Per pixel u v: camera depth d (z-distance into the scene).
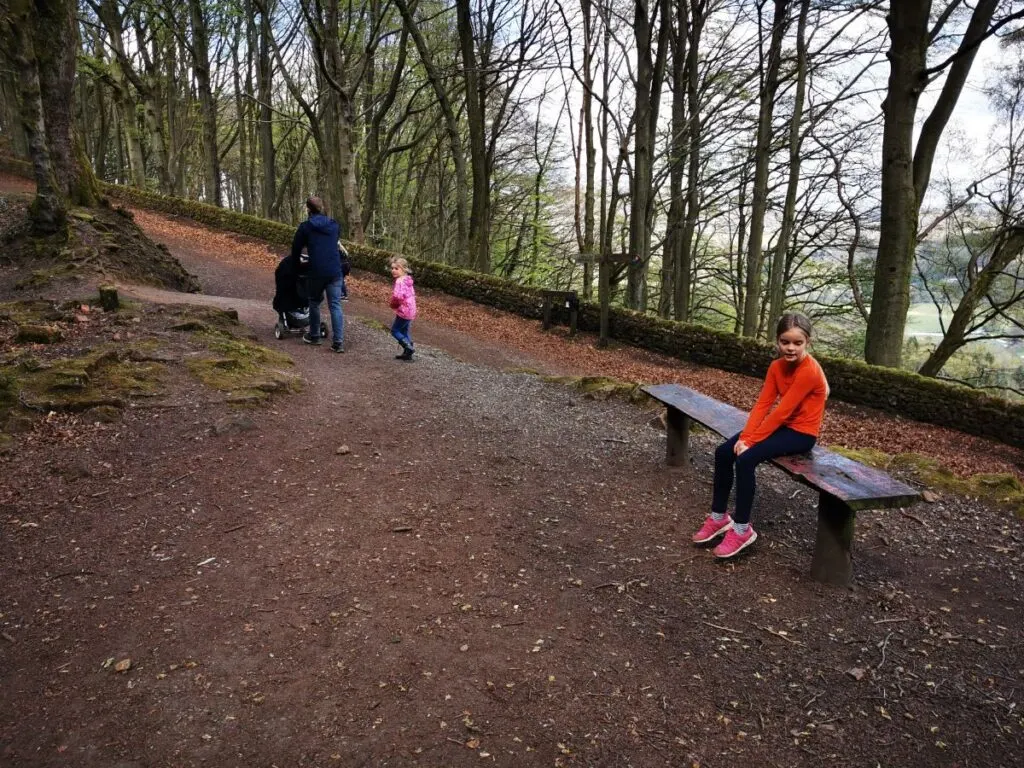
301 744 2.06
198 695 2.27
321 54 16.70
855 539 3.75
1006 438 7.87
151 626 2.64
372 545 3.38
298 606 2.82
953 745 2.16
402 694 2.31
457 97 20.73
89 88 30.02
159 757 1.99
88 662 2.41
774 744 2.14
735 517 3.34
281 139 27.81
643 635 2.72
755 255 14.00
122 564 3.09
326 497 3.90
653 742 2.13
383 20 19.22
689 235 17.14
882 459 5.27
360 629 2.67
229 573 3.06
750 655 2.61
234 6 19.75
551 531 3.65
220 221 20.03
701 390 9.76
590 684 2.40
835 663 2.58
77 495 3.72
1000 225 12.83
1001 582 3.32
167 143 27.70
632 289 15.22
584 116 16.41
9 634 2.55
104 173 31.27
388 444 4.84
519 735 2.13
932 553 3.63
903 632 2.81
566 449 5.09
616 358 11.48
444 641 2.62
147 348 5.83
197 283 11.28
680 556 3.42
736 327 21.47
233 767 1.97
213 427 4.69
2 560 3.05
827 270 19.05
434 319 12.95
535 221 25.80
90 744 2.03
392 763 2.00
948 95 10.09
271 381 5.70
